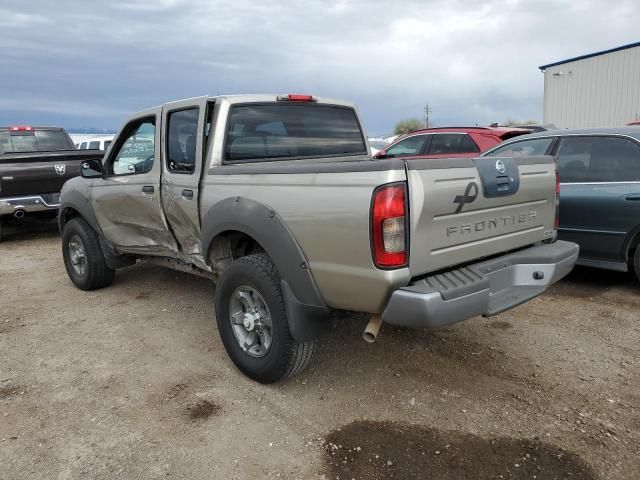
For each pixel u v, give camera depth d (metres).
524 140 6.11
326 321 3.38
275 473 2.76
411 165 2.76
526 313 4.90
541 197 3.74
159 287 6.05
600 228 5.37
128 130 4.91
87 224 5.75
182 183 4.11
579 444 2.93
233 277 3.57
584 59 22.02
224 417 3.28
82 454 2.95
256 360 3.59
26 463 2.88
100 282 5.87
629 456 2.82
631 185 5.17
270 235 3.26
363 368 3.86
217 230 3.68
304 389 3.59
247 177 3.51
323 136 4.65
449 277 2.98
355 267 2.88
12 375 3.92
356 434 3.06
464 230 3.11
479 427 3.11
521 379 3.66
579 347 4.14
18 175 8.52
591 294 5.41
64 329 4.83
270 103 4.27
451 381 3.66
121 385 3.72
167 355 4.20
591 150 5.53
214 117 3.91
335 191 2.92
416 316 2.73
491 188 3.21
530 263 3.52
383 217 2.71
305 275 3.14
